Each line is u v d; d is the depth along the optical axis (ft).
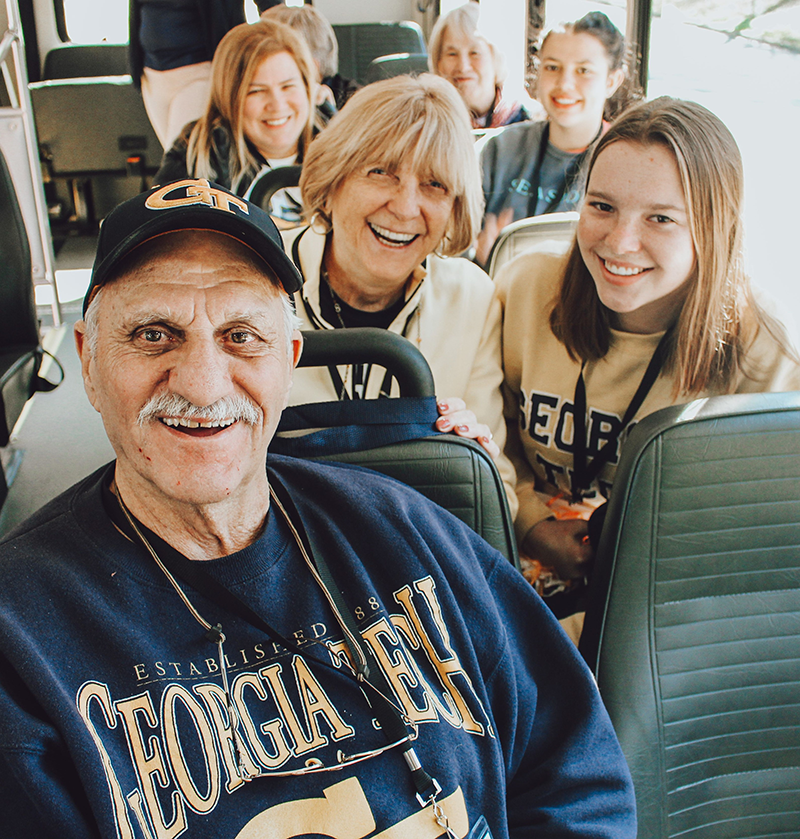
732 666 3.45
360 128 5.20
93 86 11.54
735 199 4.59
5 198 7.39
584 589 5.71
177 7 6.48
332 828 2.41
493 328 5.51
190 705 2.38
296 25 6.43
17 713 2.11
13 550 2.49
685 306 4.84
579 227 4.96
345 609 2.74
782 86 4.50
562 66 5.20
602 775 2.95
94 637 2.36
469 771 2.72
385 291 5.58
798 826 3.55
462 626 2.89
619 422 5.24
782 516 3.39
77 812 2.12
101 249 2.52
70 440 9.39
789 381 4.81
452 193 5.34
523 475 5.80
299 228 5.53
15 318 7.67
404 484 3.27
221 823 2.28
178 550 2.70
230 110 6.70
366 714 2.59
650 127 4.53
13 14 9.84
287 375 2.70
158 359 2.46
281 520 2.85
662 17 4.85
